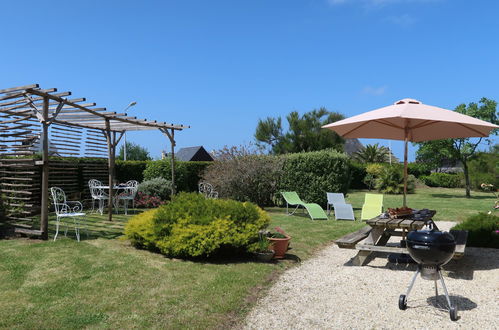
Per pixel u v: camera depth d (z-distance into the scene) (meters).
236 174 12.27
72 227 8.05
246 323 3.45
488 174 22.70
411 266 5.39
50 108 8.90
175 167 14.34
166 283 4.38
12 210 7.16
